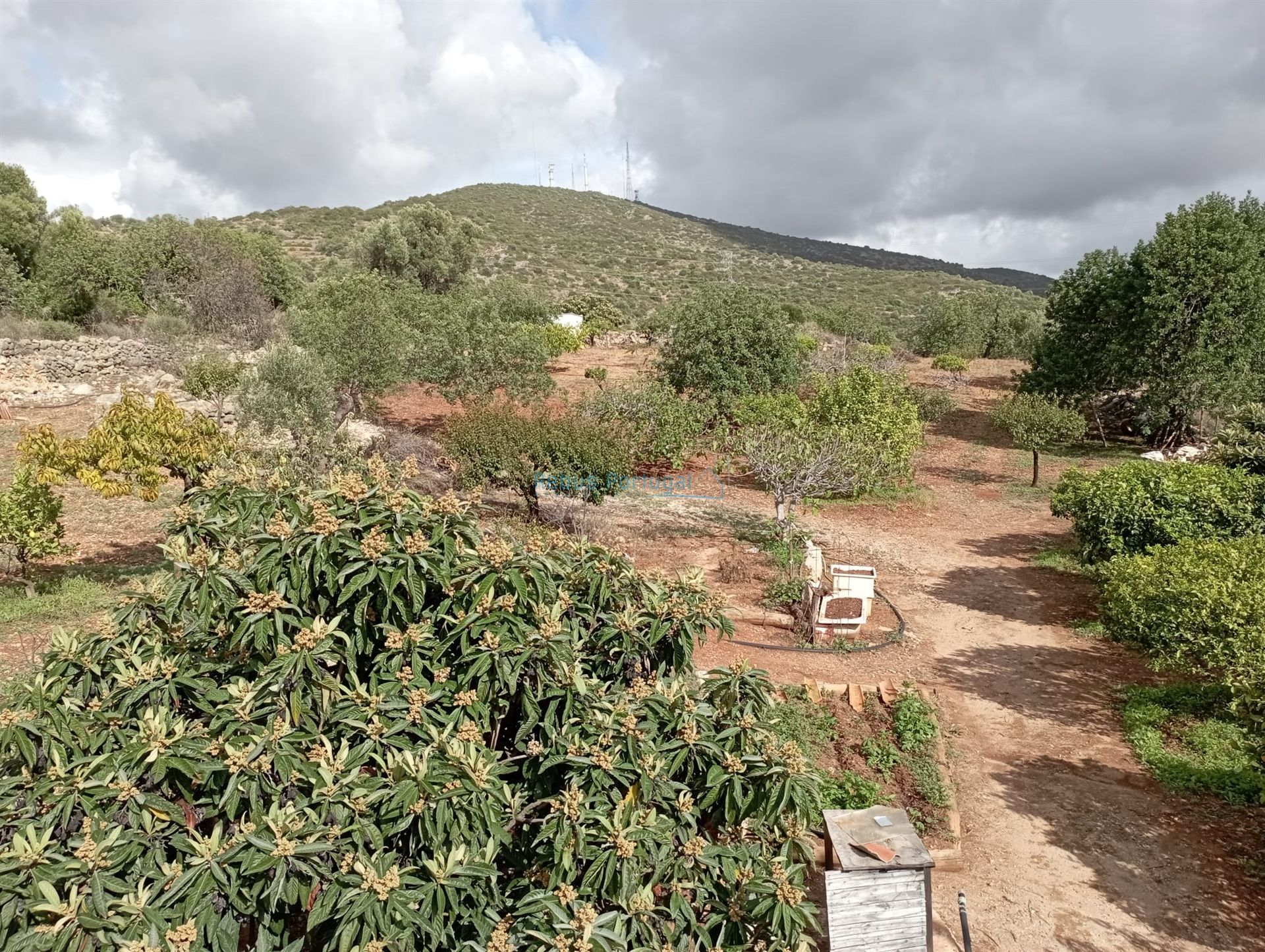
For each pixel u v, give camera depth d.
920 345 40.44
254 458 10.41
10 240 28.98
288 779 3.25
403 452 15.51
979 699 9.23
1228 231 20.11
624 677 4.54
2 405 17.95
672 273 89.38
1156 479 12.36
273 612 3.57
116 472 10.16
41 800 3.30
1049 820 7.04
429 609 4.09
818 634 10.47
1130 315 21.33
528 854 3.89
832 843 4.97
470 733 3.57
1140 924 5.83
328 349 17.70
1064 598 12.45
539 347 20.17
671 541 14.05
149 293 28.42
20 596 9.51
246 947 3.72
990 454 22.09
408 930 3.04
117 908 2.89
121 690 3.73
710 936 3.68
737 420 20.89
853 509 17.09
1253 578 8.67
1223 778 7.48
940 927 5.78
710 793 3.74
